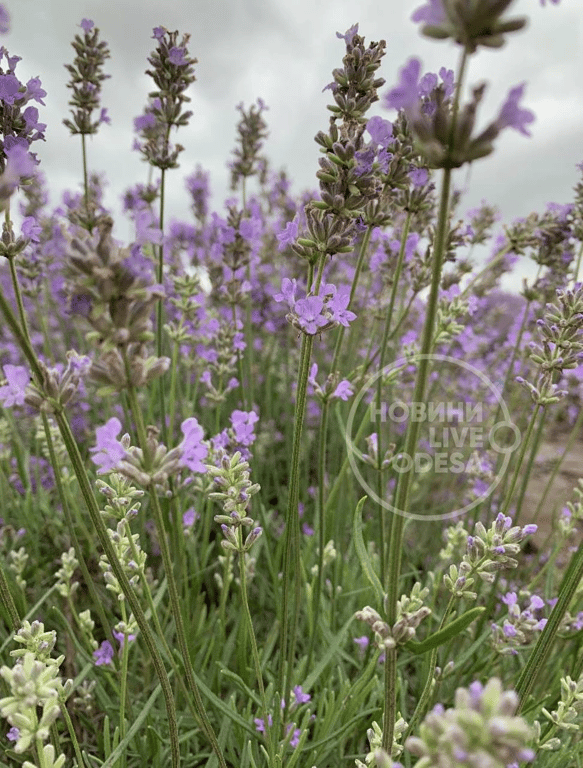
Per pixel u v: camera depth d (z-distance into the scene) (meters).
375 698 2.48
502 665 2.91
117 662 2.54
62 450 3.01
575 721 2.35
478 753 0.74
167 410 4.09
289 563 1.95
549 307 2.06
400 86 0.89
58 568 3.52
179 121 3.00
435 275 1.03
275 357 6.30
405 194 2.40
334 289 1.80
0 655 2.60
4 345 6.25
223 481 1.66
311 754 2.20
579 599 2.64
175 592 1.40
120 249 1.00
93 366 1.08
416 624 1.28
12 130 1.57
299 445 1.82
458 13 0.82
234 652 2.95
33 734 1.13
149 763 2.48
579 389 6.38
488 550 1.63
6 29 1.00
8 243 1.46
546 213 3.12
